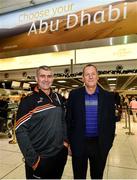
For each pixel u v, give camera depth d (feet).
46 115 5.81
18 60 19.17
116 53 15.46
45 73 6.11
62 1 10.30
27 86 28.19
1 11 11.74
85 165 6.61
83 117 6.52
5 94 27.61
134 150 14.67
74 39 9.78
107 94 6.82
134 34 8.73
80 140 6.47
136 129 24.66
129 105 34.65
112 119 6.75
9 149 15.05
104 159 6.55
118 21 9.02
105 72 18.17
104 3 9.36
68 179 9.56
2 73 22.47
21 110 5.79
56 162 5.97
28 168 5.88
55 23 10.27
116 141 17.57
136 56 14.87
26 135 5.58
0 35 11.64
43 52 11.78
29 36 10.86
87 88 6.69
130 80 32.63
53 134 5.83
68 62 17.30
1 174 10.19
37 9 10.86
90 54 16.39
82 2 9.83
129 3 8.91
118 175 10.09
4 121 20.24
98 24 9.39
